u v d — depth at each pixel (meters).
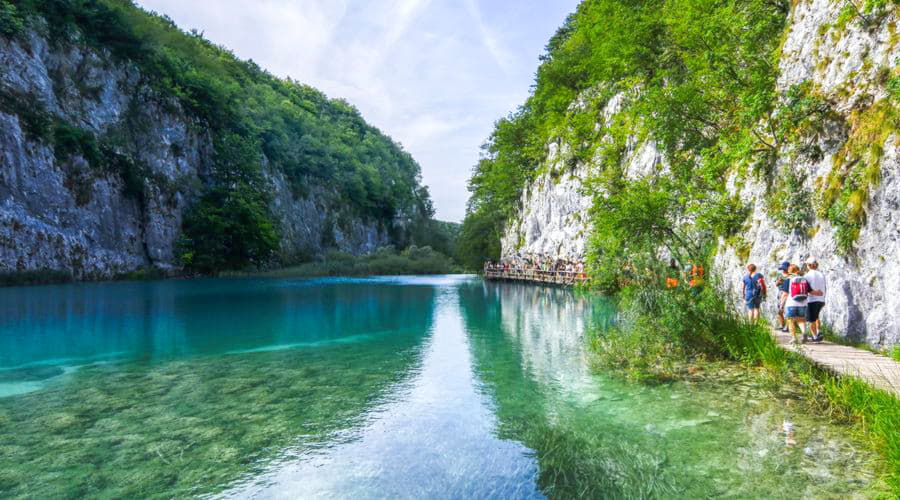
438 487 5.21
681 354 10.51
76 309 21.42
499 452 6.11
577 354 11.86
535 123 50.88
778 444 5.95
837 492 4.75
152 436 6.63
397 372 10.27
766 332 9.80
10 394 8.59
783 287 10.33
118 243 43.75
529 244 46.78
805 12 13.87
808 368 8.03
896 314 8.58
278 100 112.94
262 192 61.34
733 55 18.52
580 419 7.21
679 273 11.41
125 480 5.36
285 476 5.49
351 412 7.68
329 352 12.45
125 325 17.05
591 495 4.95
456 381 9.49
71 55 42.62
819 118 11.79
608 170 29.38
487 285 41.34
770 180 13.46
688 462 5.61
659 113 20.86
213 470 5.62
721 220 15.58
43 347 13.05
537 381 9.39
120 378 9.78
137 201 46.50
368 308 22.86
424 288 37.28
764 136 14.23
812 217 11.38
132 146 46.91
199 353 12.31
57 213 38.41
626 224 13.93
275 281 46.31
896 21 10.19
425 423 7.18
